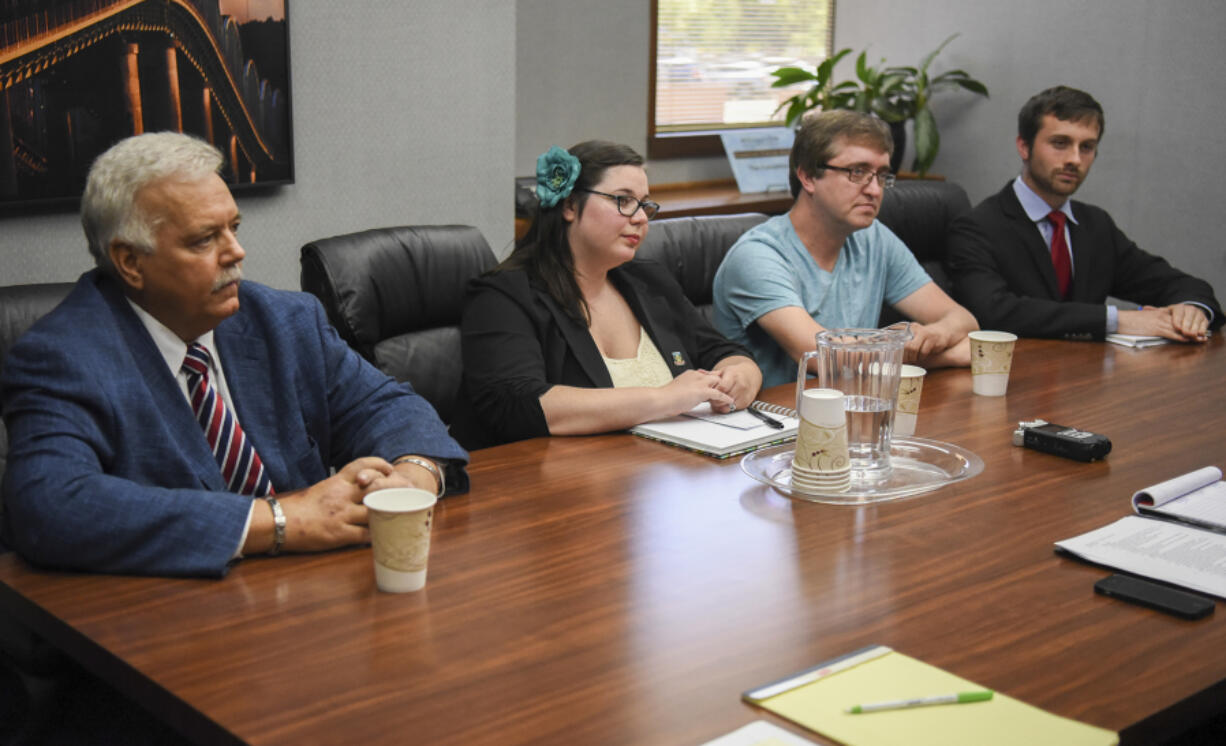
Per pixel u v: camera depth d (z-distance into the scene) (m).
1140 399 2.19
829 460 1.58
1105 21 4.59
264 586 1.29
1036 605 1.26
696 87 5.24
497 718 1.01
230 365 1.63
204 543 1.32
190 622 1.20
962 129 5.13
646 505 1.57
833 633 1.18
